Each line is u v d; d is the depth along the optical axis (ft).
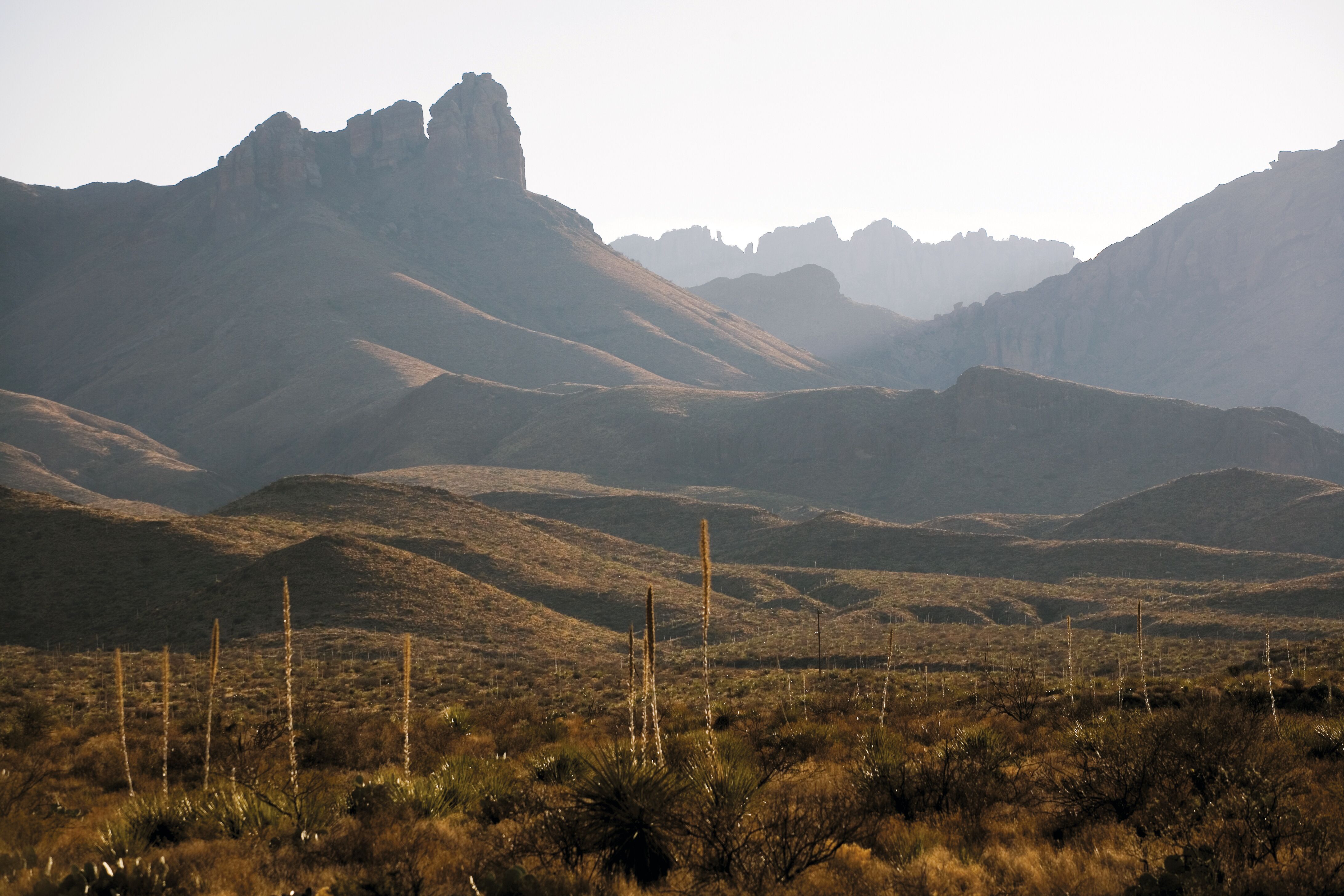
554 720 92.68
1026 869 31.55
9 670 180.86
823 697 101.45
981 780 43.57
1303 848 31.14
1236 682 92.38
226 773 54.34
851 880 30.50
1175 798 36.45
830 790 42.65
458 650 230.07
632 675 38.09
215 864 33.91
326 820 39.99
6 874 33.55
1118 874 30.68
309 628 236.63
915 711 88.53
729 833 31.94
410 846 34.68
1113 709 73.87
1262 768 39.14
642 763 33.99
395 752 71.41
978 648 234.99
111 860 34.24
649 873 31.60
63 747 81.56
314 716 78.84
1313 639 231.50
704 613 37.47
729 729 75.82
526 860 32.48
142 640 241.55
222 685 158.30
